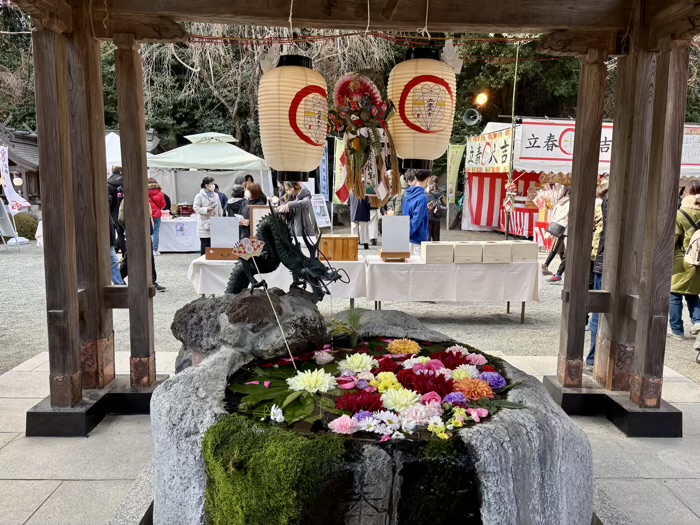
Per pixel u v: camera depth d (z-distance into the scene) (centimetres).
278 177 278
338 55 945
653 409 341
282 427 180
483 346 540
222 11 334
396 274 555
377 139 278
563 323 390
